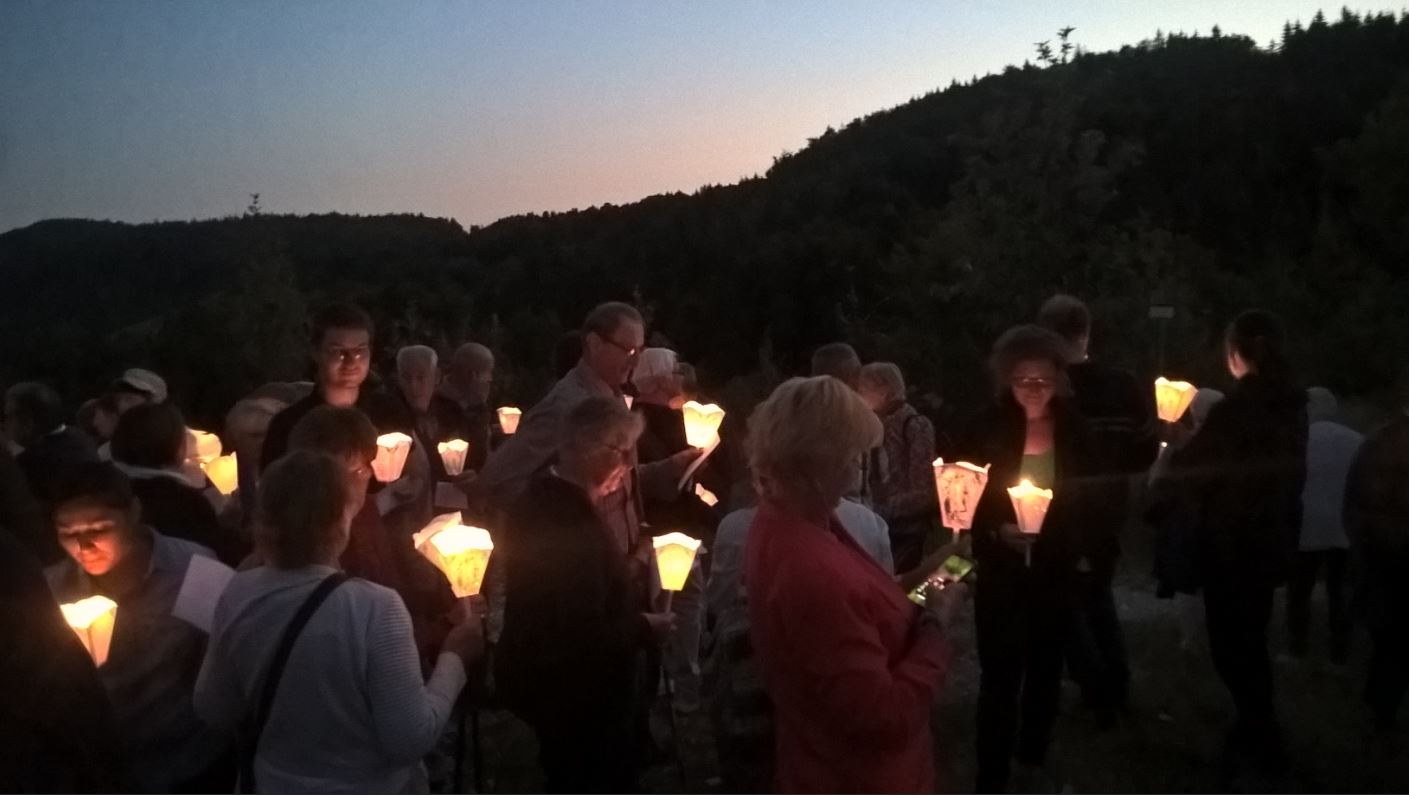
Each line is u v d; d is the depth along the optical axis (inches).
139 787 110.4
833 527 104.5
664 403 204.2
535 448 163.3
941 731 212.1
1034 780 167.2
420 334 700.7
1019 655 157.2
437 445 234.2
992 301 427.2
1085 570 157.3
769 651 93.9
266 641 99.7
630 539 159.3
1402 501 189.2
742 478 210.7
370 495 136.9
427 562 144.8
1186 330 442.9
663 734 205.8
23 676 86.1
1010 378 153.9
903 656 97.3
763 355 560.4
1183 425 254.5
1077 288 437.1
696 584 214.8
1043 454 154.9
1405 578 191.9
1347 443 241.9
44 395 193.5
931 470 207.5
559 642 126.8
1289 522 171.0
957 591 107.0
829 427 97.0
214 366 658.2
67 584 117.3
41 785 87.0
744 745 114.3
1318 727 206.8
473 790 187.5
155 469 141.7
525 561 129.3
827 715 89.9
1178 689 232.4
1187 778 185.2
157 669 117.0
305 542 102.6
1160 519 196.4
